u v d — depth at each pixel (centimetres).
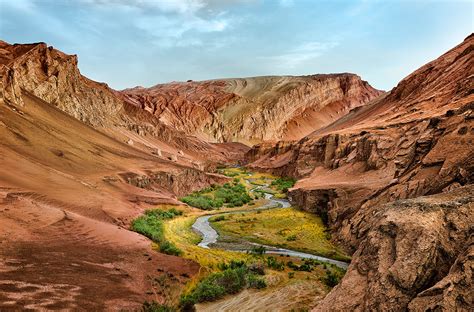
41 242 2217
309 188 5234
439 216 1256
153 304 1797
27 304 1474
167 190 6056
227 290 2220
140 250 2675
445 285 998
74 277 1873
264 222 4550
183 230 4084
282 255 3170
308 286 2280
